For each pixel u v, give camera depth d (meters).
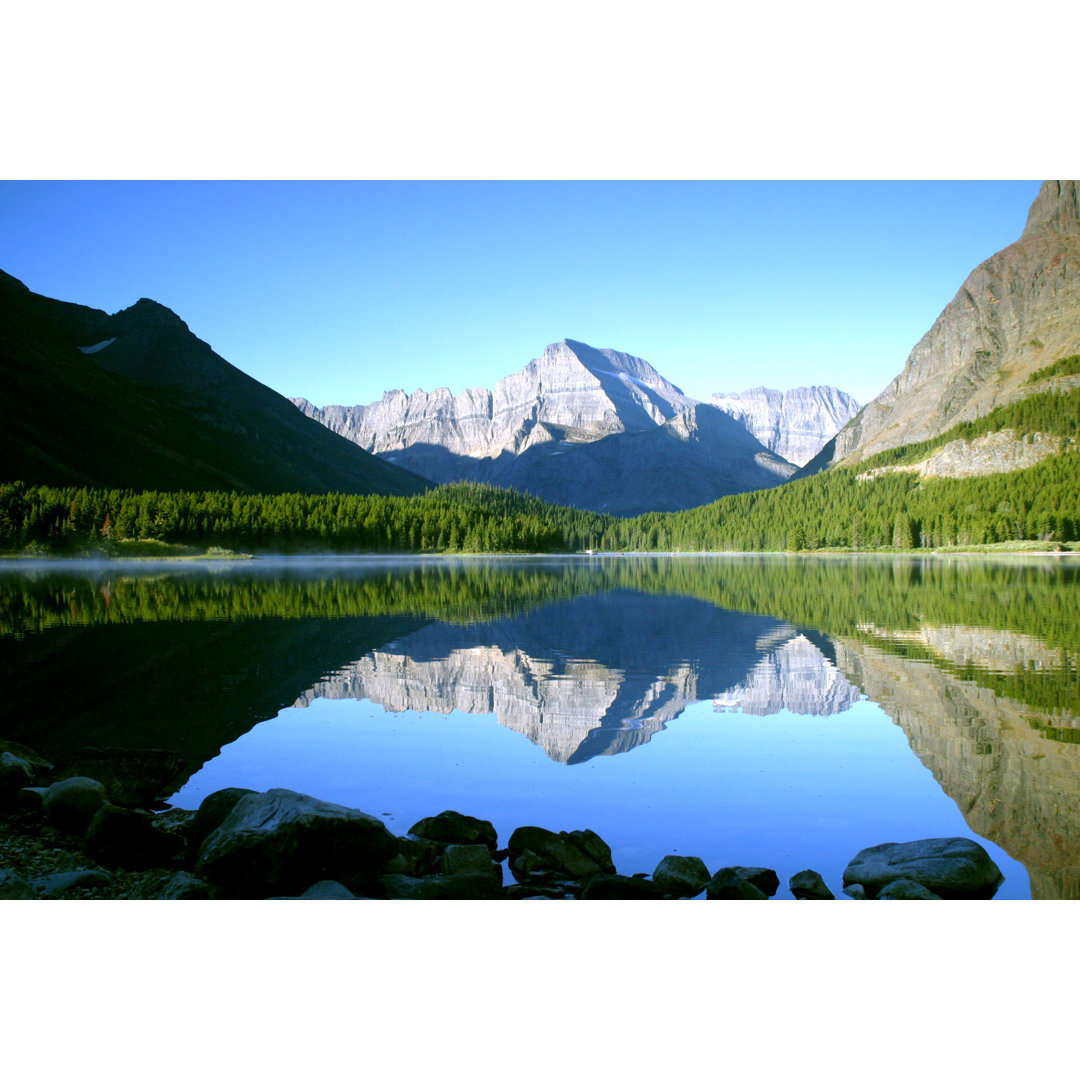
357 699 22.30
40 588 67.00
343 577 88.50
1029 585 64.56
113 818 12.14
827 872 11.39
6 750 16.34
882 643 31.31
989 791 14.23
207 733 18.80
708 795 14.38
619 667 26.95
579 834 12.12
